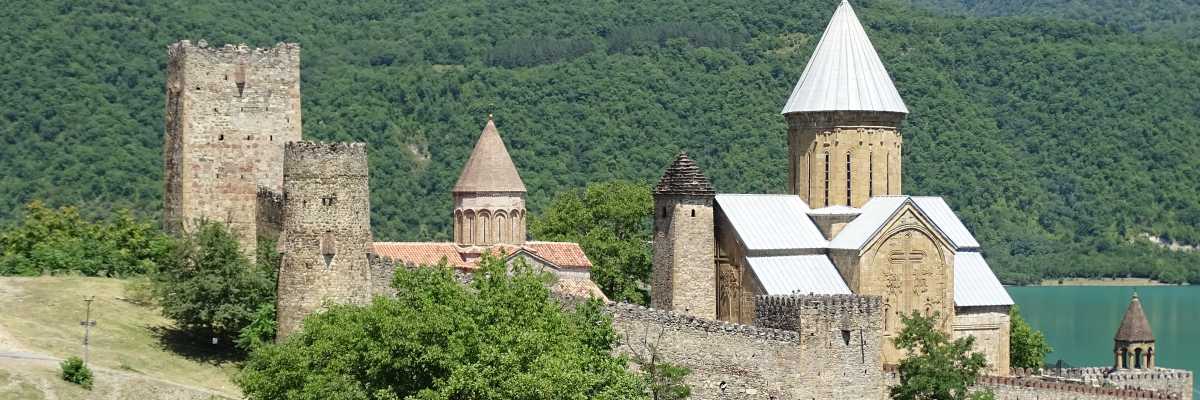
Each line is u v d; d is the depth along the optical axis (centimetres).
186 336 9762
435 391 7331
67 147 19162
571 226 13625
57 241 11806
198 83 10925
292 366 7931
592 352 7844
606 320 8181
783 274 9544
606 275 12694
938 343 9156
